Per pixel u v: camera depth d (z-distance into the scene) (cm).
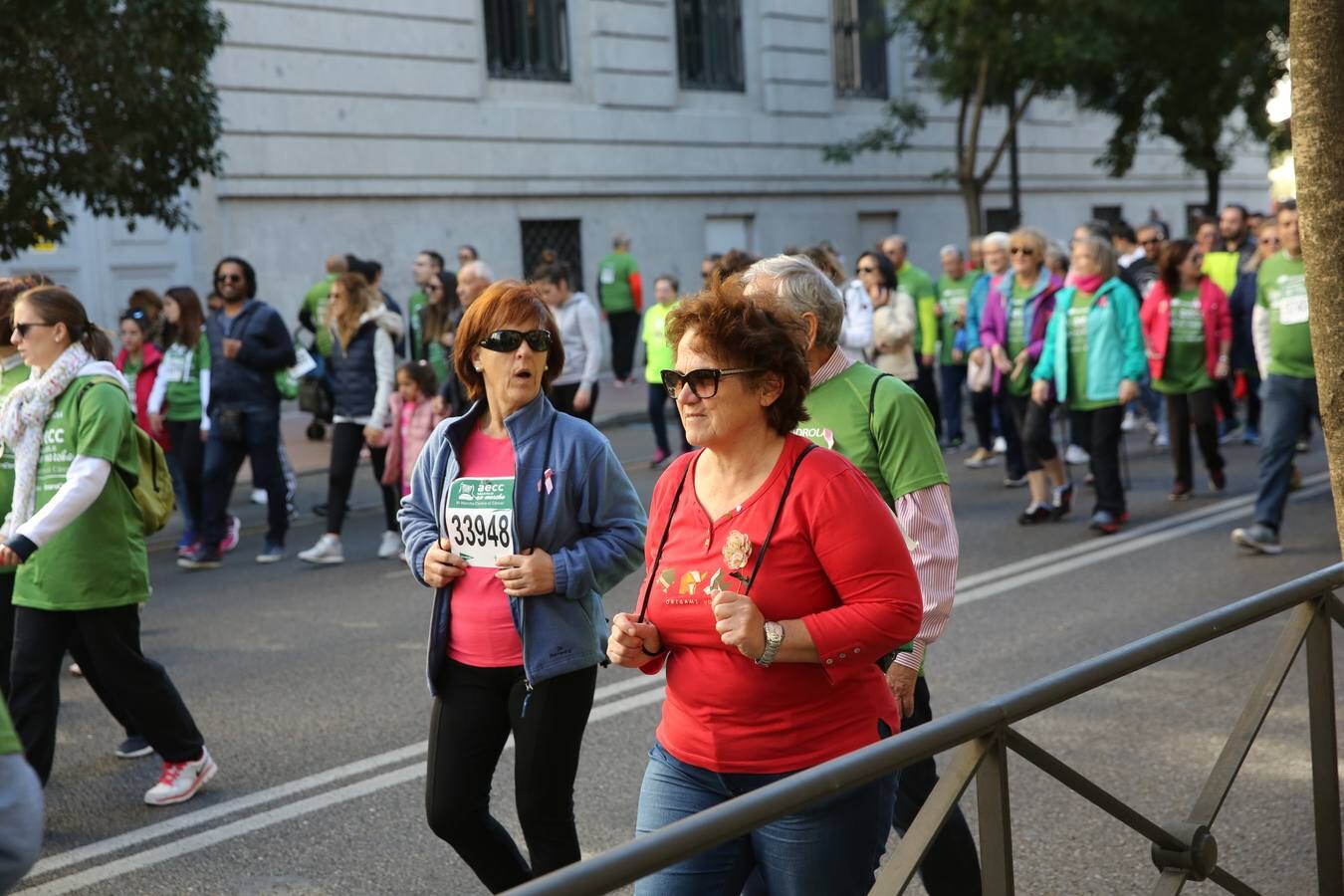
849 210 2677
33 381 503
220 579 950
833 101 2650
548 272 1184
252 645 763
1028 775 525
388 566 977
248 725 619
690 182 2398
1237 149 3547
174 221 1218
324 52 1920
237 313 997
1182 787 505
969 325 1301
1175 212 3441
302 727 614
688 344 286
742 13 2512
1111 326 966
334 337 981
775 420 288
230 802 525
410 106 2023
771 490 283
